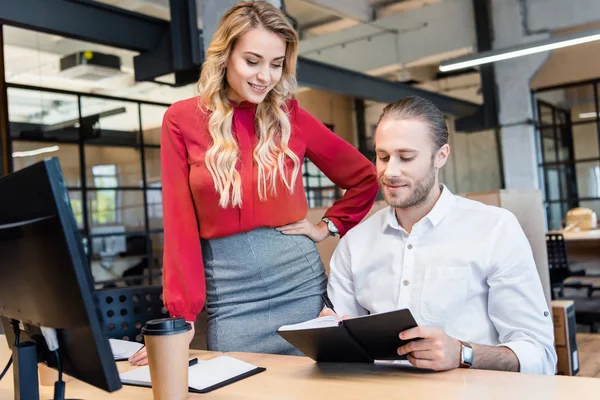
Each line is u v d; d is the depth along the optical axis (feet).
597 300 20.34
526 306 4.46
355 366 3.86
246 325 5.23
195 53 18.44
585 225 25.41
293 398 3.22
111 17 18.34
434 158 4.70
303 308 5.49
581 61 34.37
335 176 6.22
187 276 5.04
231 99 5.37
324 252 8.71
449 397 3.00
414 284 4.87
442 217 4.87
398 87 33.65
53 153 24.77
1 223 2.94
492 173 42.98
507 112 35.63
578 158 35.53
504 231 4.68
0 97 16.51
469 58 26.91
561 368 9.83
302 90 41.70
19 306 3.03
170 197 5.24
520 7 31.99
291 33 5.23
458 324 4.72
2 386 3.88
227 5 18.88
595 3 29.81
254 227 5.31
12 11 15.66
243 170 5.32
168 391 3.23
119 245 26.63
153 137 28.09
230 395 3.38
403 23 34.06
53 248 2.55
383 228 5.18
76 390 3.73
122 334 5.97
